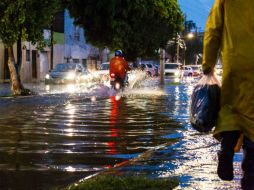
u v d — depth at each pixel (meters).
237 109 4.71
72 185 7.08
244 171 4.86
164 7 47.31
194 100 4.88
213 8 4.91
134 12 43.88
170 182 7.08
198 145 10.56
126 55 46.69
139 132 12.83
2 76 47.41
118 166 8.51
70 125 14.08
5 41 26.61
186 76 73.88
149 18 45.53
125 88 31.34
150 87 38.19
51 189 7.04
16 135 12.24
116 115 16.72
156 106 20.17
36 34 27.34
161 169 8.22
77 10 43.09
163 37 47.38
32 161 9.16
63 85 41.59
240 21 4.70
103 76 44.00
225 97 4.78
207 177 7.60
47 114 17.00
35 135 12.24
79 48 67.81
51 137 11.94
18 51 27.55
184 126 13.95
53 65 59.09
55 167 8.67
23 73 51.28
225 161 4.73
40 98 24.64
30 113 17.38
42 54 55.88
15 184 7.44
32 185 7.37
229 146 4.71
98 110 18.38
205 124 4.82
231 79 4.73
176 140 11.41
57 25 61.00
